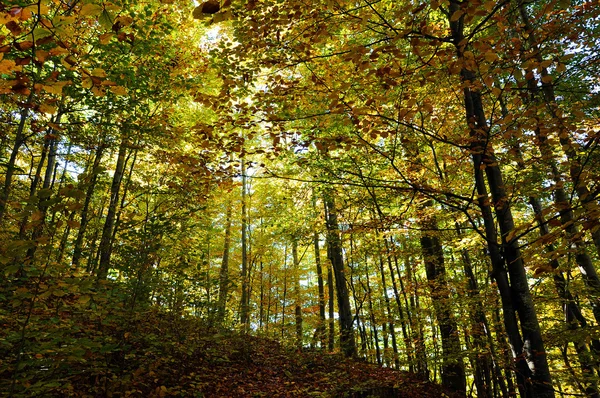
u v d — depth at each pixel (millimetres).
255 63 4012
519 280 3129
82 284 2779
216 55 4090
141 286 4957
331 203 9617
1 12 1517
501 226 3312
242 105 4090
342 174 6641
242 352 8242
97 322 4879
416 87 4004
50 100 1916
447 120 4738
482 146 3383
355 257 9422
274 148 4121
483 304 6000
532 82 3891
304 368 8148
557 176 4258
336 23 3395
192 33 8398
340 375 7445
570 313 6078
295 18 3271
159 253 5277
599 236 4980
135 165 9914
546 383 2834
